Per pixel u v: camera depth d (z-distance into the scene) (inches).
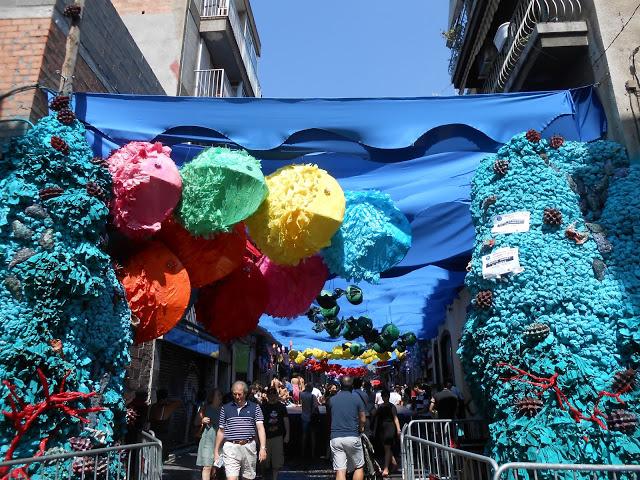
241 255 170.2
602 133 203.3
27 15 212.5
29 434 125.8
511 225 173.3
